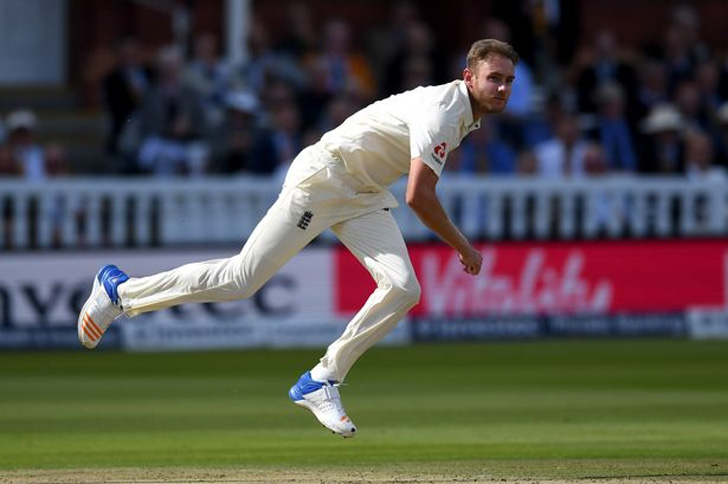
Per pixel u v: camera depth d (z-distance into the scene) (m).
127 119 57.78
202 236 52.44
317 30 72.06
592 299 53.38
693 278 53.97
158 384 39.81
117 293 25.20
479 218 53.72
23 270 49.84
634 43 75.38
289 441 28.77
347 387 38.91
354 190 23.97
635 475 23.30
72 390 38.44
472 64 23.16
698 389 38.03
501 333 52.66
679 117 59.47
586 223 54.38
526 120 58.69
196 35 68.69
